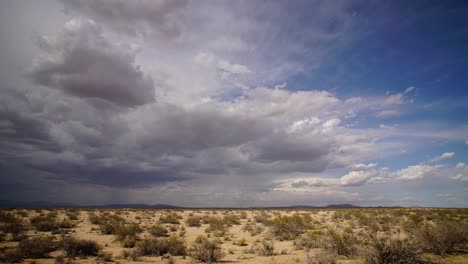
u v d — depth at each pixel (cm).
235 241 1859
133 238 1725
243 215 4838
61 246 1431
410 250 991
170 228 2630
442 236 1195
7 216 2648
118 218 3256
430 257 1091
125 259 1264
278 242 1873
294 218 2716
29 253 1268
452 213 3872
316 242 1548
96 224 2959
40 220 2622
